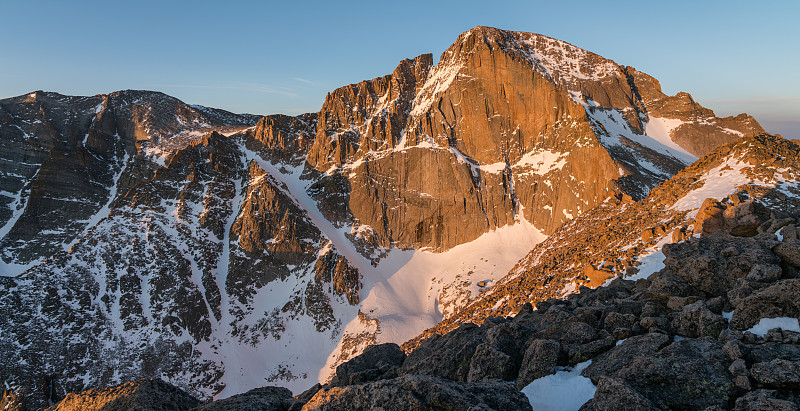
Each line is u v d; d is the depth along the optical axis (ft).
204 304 526.57
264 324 528.63
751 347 60.08
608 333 75.92
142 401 72.38
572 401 63.52
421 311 554.05
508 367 74.23
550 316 89.04
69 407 75.72
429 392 56.70
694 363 59.72
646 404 54.54
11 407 397.19
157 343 474.08
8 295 472.44
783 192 153.48
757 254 77.25
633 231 201.67
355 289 558.15
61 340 453.17
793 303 63.77
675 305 78.54
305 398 76.69
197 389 443.73
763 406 50.83
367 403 58.39
